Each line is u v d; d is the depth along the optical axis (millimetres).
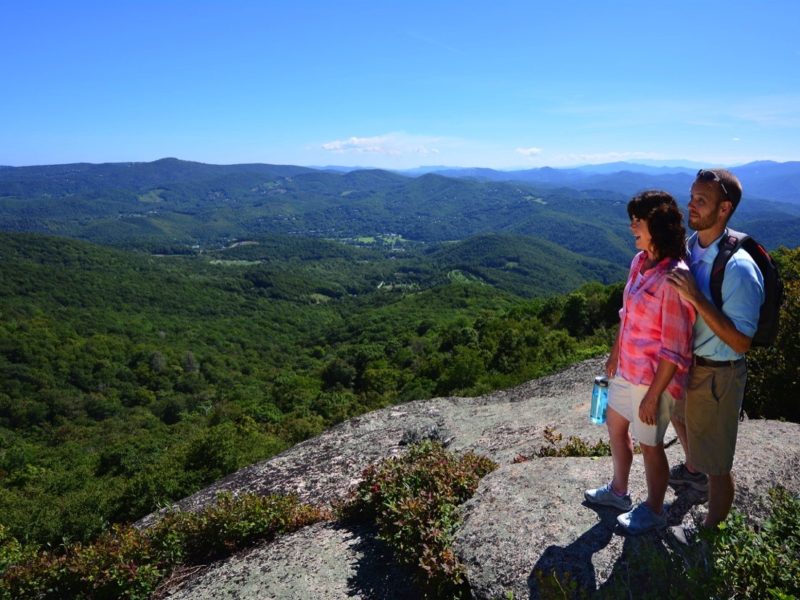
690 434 2697
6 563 4992
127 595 4180
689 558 2359
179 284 145125
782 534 2199
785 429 4188
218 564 4344
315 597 3340
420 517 3398
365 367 51375
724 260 2455
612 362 3115
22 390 64812
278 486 6094
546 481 3504
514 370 20953
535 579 2662
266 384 73438
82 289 120938
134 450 23484
